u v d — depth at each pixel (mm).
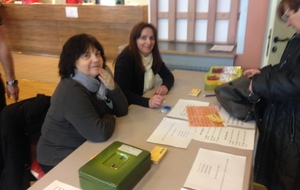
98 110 1321
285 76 1147
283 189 1438
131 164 910
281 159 1395
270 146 1435
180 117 1398
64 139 1276
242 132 1244
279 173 1426
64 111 1213
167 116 1419
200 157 1055
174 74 2193
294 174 1381
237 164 1012
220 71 1913
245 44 2367
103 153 978
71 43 1261
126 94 1645
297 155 1345
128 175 861
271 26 2176
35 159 1535
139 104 1578
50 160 1291
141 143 1161
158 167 1002
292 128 1330
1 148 1398
